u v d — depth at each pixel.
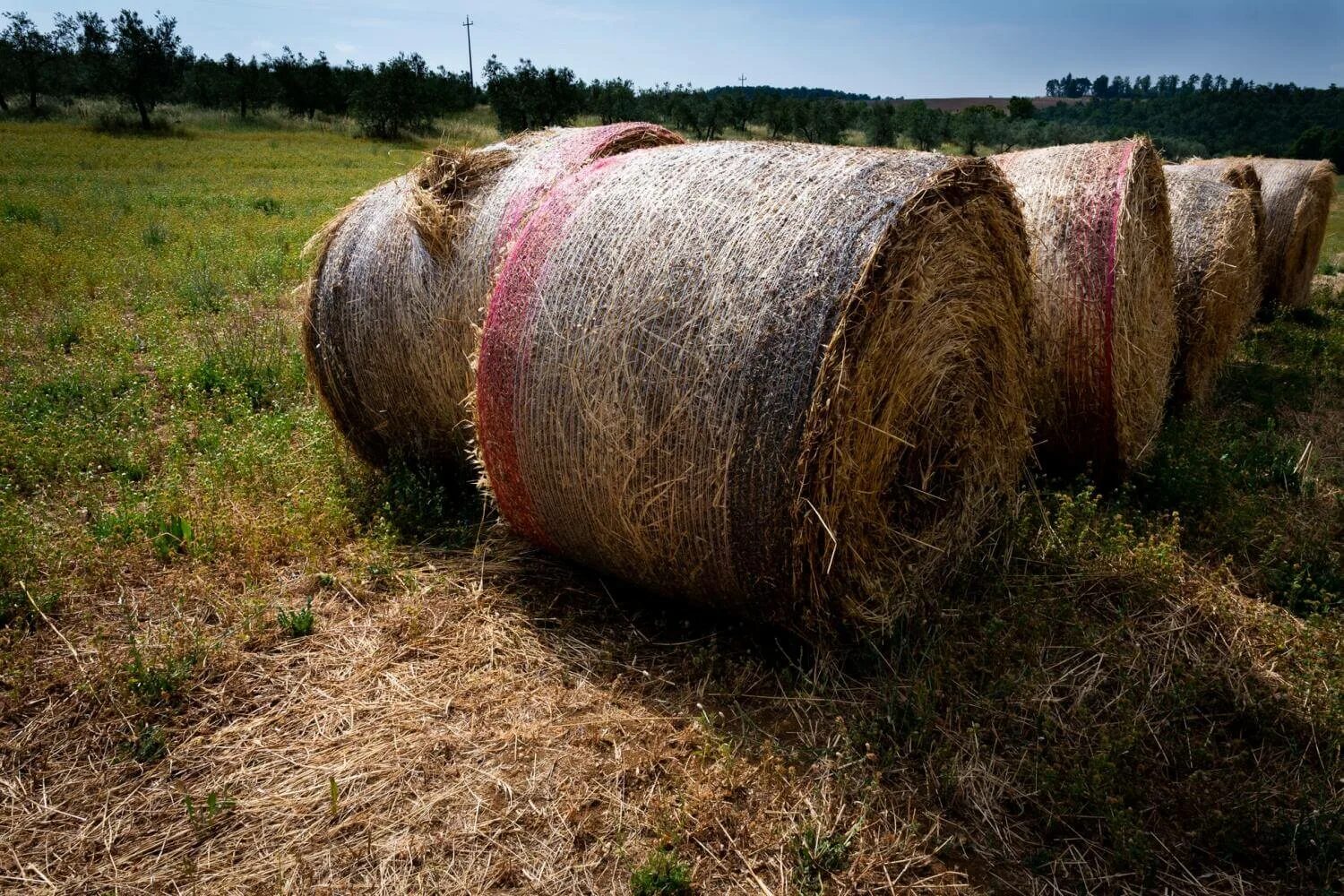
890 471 3.61
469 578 4.46
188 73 54.97
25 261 11.06
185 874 2.72
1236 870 2.84
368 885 2.70
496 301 3.94
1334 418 7.07
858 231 3.18
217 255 12.25
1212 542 4.82
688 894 2.72
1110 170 5.07
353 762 3.20
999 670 3.64
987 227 3.82
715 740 3.32
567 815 2.98
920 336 3.53
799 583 3.36
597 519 3.77
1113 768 3.05
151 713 3.42
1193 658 3.77
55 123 43.09
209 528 4.61
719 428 3.26
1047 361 5.09
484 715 3.47
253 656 3.76
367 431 5.30
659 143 5.10
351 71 58.78
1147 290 5.39
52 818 2.94
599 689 3.65
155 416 6.50
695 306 3.34
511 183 4.64
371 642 3.90
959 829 2.97
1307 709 3.48
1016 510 4.46
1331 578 4.46
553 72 49.53
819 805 3.05
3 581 4.12
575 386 3.60
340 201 20.00
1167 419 6.84
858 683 3.66
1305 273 11.62
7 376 7.16
